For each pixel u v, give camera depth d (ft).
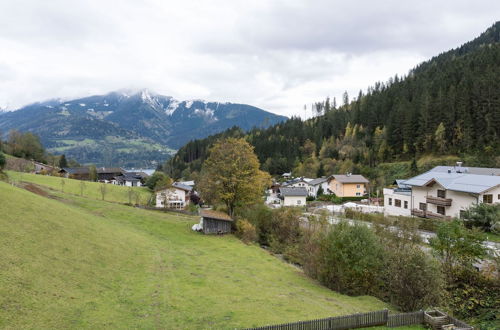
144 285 77.56
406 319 67.10
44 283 62.49
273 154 504.84
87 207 159.22
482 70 394.52
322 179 347.77
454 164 305.32
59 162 496.23
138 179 426.92
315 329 60.03
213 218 155.43
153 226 151.02
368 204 265.54
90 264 80.07
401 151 374.63
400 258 82.69
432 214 178.70
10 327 47.57
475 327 75.61
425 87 440.45
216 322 61.31
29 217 89.66
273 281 96.22
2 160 214.07
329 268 95.50
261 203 172.55
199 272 94.73
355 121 500.33
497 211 141.79
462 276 90.53
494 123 315.99
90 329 52.85
